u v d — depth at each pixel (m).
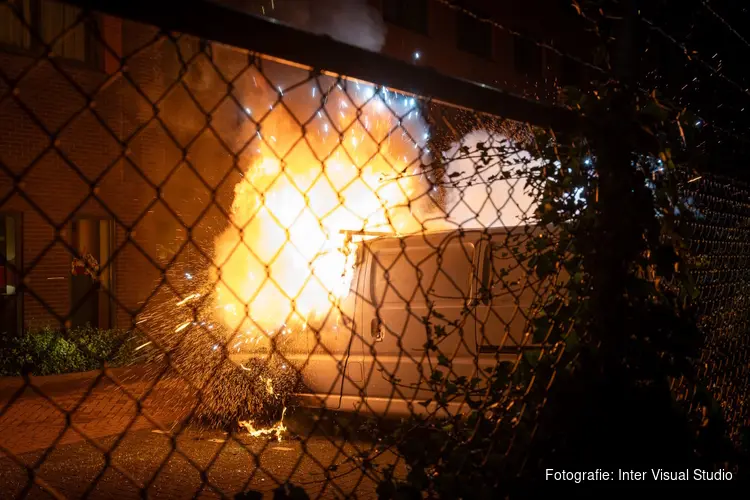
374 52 1.81
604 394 2.53
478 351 2.48
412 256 5.93
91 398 8.76
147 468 6.07
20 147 11.89
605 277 2.59
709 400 3.13
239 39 1.50
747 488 3.25
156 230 13.27
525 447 2.32
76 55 9.77
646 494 2.60
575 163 2.62
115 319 13.40
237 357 6.12
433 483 2.13
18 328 12.54
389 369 5.86
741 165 3.98
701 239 3.78
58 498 1.26
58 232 1.21
